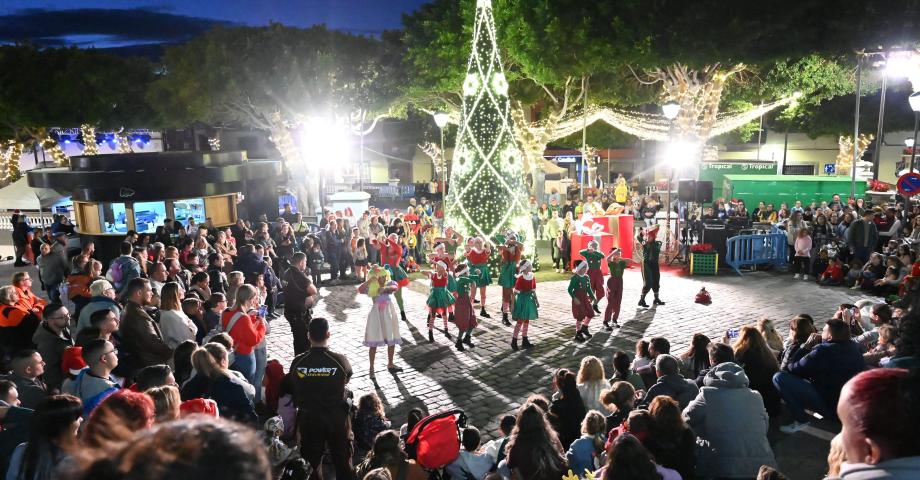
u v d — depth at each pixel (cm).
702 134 2761
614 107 3300
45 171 2003
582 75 2356
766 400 732
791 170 4591
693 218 2039
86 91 3133
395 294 1291
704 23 1814
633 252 1892
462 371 991
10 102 3044
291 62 2472
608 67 2089
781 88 2716
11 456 409
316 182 2905
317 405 560
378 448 531
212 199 2055
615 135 3806
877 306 821
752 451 547
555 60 2081
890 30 1647
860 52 1811
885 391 182
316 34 2659
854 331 851
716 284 1568
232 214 2125
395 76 2745
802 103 3328
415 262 1944
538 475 444
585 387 689
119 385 605
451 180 1767
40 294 1588
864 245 1540
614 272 1185
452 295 1157
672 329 1191
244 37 2558
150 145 4788
